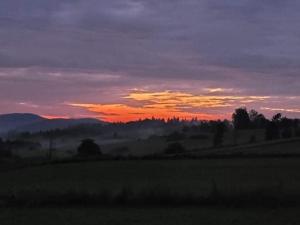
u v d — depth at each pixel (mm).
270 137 128500
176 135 150250
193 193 35281
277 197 33719
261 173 55438
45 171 63938
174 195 34406
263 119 158125
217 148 101438
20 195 36156
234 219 29359
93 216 30750
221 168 61969
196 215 30578
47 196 35562
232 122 160875
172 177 52938
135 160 74250
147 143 141375
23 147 136625
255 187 36594
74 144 148375
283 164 64812
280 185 36938
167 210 32312
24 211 32594
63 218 30250
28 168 68250
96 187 41594
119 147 133625
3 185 48906
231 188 36094
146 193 34781
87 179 53875
